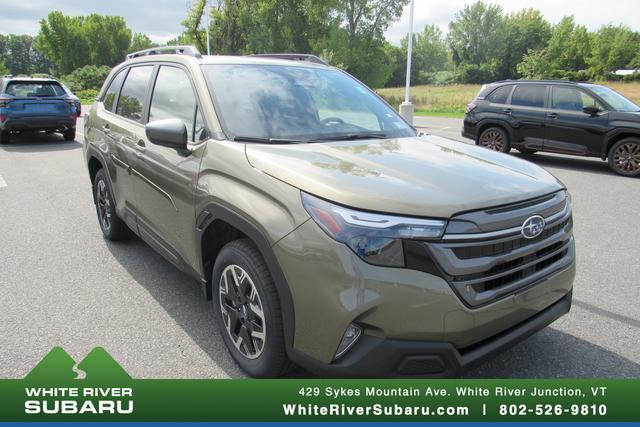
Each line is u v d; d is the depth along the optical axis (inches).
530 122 415.8
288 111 130.6
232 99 127.0
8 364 116.2
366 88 163.9
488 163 114.0
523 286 94.7
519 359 119.6
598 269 178.2
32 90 492.7
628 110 377.1
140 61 172.6
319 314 86.8
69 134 522.3
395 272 82.7
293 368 103.9
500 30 3784.5
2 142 496.7
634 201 285.1
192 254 123.6
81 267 175.6
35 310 143.3
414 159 110.6
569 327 135.3
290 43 2222.0
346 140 125.8
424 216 84.4
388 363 84.7
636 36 3164.4
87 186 309.4
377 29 2315.5
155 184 138.2
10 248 195.3
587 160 441.1
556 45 3299.7
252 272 99.6
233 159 108.7
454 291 84.2
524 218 93.1
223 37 2085.4
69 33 4047.7
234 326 111.3
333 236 85.0
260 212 95.9
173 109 139.3
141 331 131.6
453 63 4136.3
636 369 115.8
